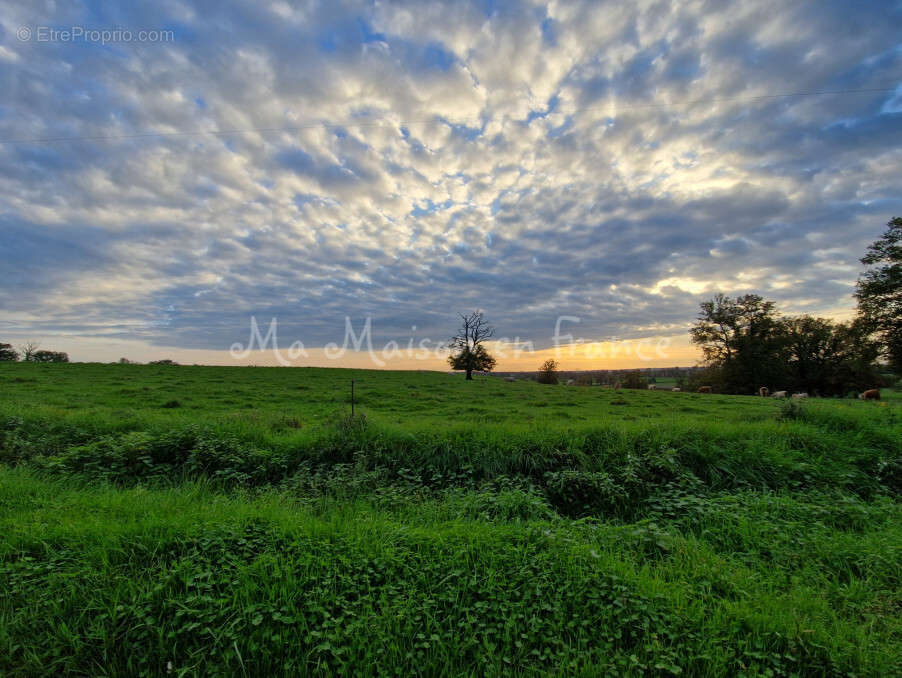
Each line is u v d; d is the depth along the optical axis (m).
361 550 4.21
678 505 6.37
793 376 49.28
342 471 7.73
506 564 4.11
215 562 3.95
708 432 8.72
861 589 4.07
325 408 17.59
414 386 30.33
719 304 51.62
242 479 7.62
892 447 8.75
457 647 3.24
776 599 3.76
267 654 3.12
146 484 7.35
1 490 5.72
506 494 6.41
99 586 3.67
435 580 3.90
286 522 4.70
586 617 3.50
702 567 4.25
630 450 8.07
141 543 4.14
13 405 12.12
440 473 8.02
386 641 3.21
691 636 3.29
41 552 4.09
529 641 3.31
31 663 3.11
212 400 19.72
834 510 6.16
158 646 3.18
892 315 36.56
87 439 9.02
